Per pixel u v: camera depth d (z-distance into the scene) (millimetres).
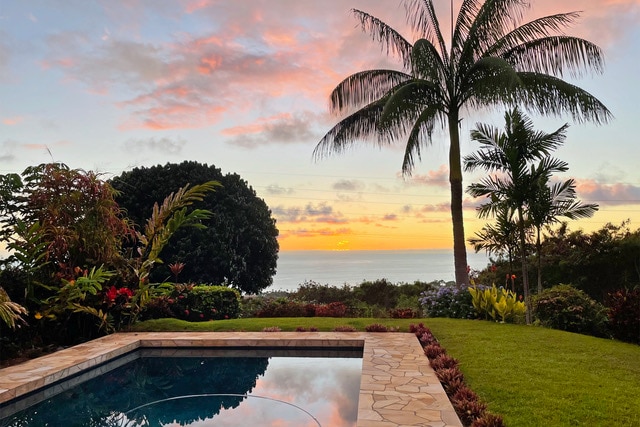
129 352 8031
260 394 6074
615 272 14672
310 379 6793
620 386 5055
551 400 4582
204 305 11445
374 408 4500
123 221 9836
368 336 8617
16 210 8688
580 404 4461
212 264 17922
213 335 8852
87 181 9094
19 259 8141
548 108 11227
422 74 10766
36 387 5727
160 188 18328
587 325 9055
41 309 8250
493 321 9922
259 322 10266
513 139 10078
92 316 9125
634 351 7012
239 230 19234
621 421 4027
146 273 9844
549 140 10062
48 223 8578
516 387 5035
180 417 5227
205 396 6004
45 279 8578
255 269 20047
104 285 9336
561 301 9336
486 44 11727
